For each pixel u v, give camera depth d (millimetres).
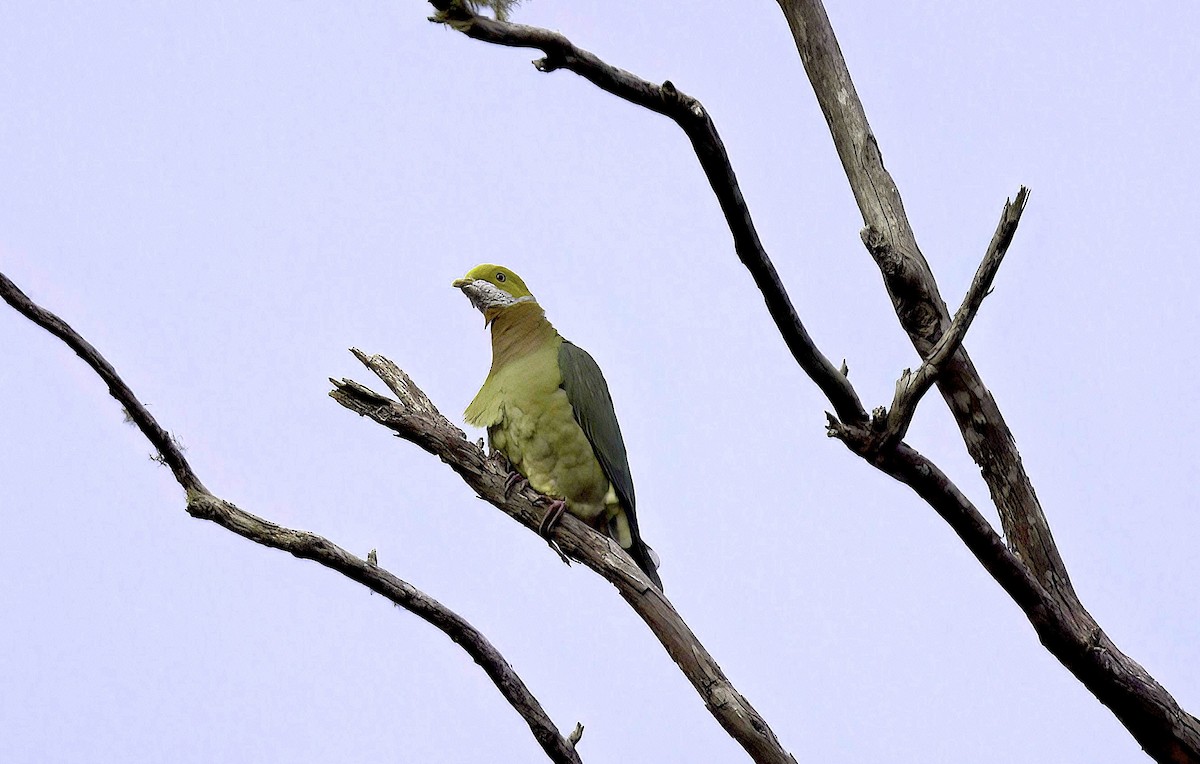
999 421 11156
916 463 9930
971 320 9289
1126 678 10664
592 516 12633
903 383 9555
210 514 9930
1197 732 10695
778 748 9977
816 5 11914
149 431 9719
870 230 10734
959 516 10203
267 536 9953
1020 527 11250
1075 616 10922
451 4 7645
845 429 9867
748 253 9211
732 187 8930
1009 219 8852
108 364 9555
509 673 10492
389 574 10242
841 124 11812
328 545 10039
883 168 11672
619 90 8461
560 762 10492
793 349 9641
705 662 10414
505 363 12969
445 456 11500
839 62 11883
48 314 9352
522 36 7934
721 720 10094
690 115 8539
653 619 10812
